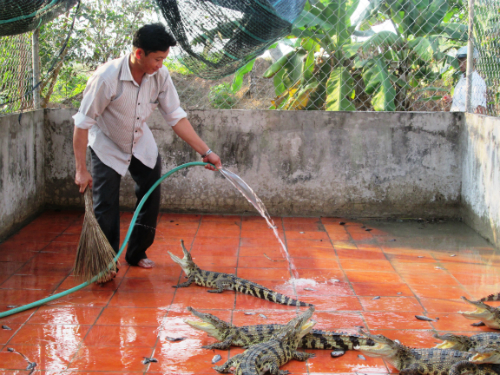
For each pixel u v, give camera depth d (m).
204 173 5.96
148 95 3.87
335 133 5.84
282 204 6.02
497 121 4.91
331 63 7.08
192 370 2.76
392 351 2.74
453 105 6.07
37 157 5.77
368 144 5.86
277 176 5.95
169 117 4.11
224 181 5.96
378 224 5.77
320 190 5.97
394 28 7.09
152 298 3.74
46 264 4.36
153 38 3.43
